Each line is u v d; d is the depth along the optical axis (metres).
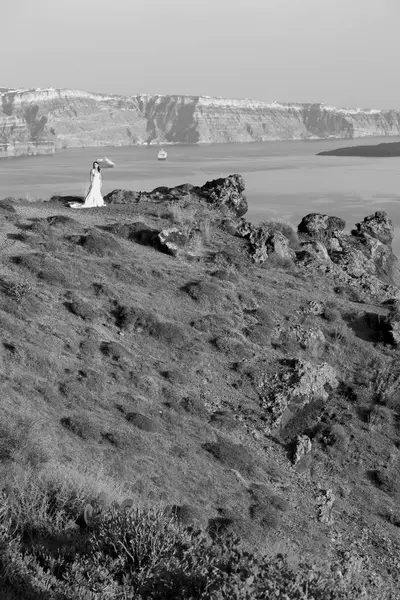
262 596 8.48
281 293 38.25
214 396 28.00
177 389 27.41
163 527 11.02
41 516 12.10
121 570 10.09
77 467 19.08
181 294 34.97
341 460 27.14
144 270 36.28
